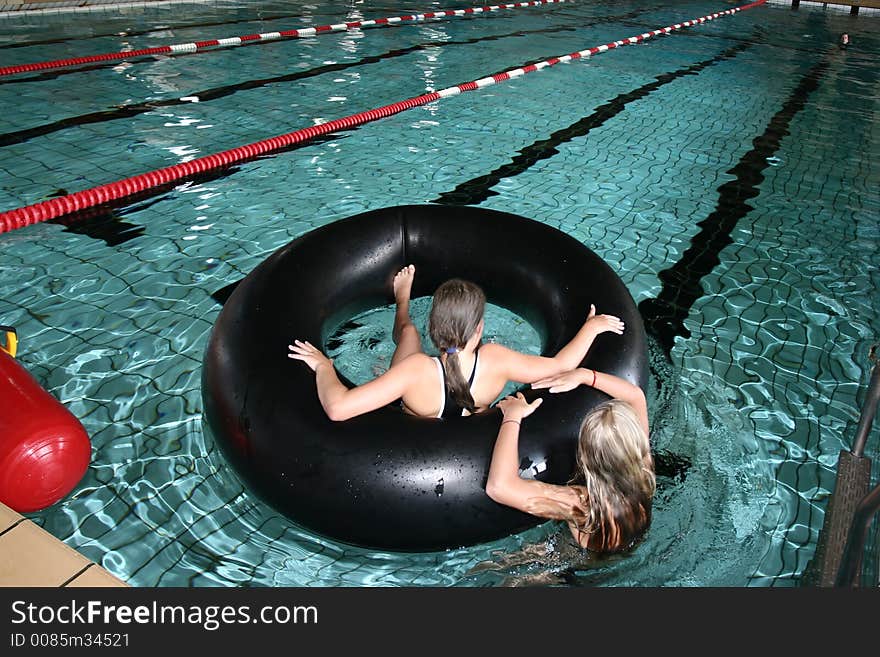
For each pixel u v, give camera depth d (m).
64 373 2.56
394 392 2.03
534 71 7.65
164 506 2.07
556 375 2.19
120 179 4.11
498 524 1.98
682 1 15.02
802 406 2.64
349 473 1.94
